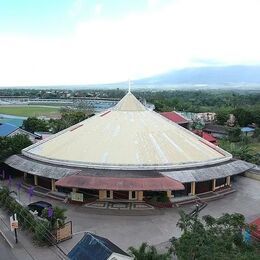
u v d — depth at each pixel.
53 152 52.88
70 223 36.66
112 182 44.06
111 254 24.97
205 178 47.41
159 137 53.88
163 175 46.56
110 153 50.06
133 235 37.38
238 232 27.75
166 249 34.06
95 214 42.88
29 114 170.88
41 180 51.72
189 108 193.25
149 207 44.94
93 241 26.94
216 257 22.73
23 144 59.50
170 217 42.16
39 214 40.50
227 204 47.06
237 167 52.53
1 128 82.69
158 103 175.25
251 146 102.44
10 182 54.75
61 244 35.22
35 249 34.19
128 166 47.84
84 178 44.91
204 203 46.91
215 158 53.25
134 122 56.53
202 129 122.00
